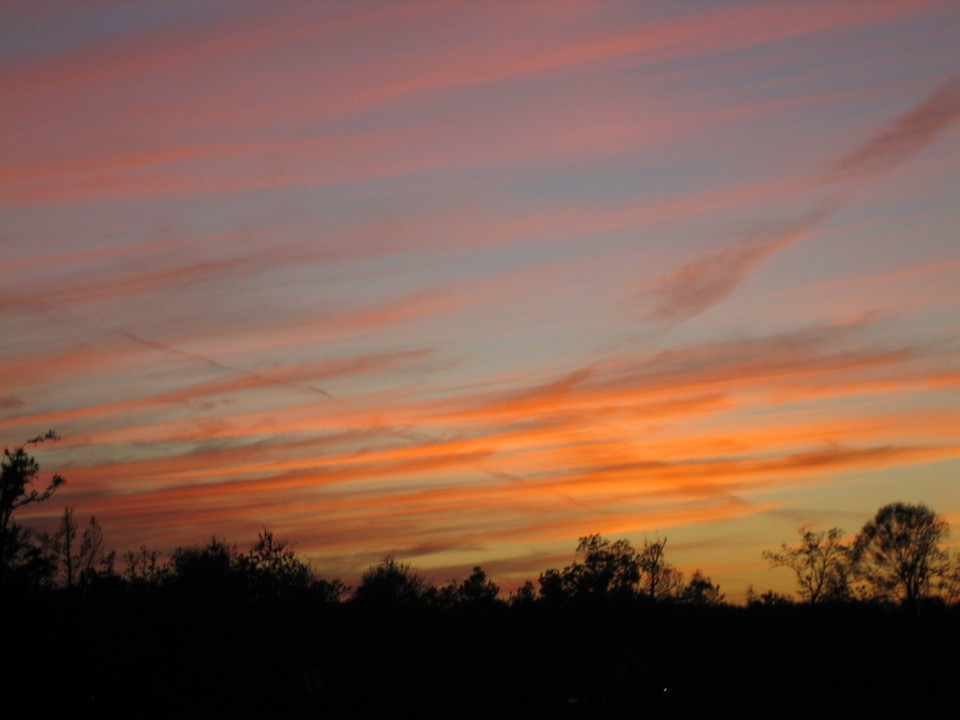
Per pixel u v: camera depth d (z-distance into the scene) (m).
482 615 63.06
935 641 69.62
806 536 78.56
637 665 31.92
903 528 77.88
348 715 54.25
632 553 71.50
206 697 51.91
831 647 71.81
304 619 58.25
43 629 46.94
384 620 59.78
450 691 57.12
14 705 45.25
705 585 88.31
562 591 66.69
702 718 50.66
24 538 49.97
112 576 52.38
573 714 53.84
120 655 48.91
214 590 53.59
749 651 74.00
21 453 50.28
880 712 51.84
